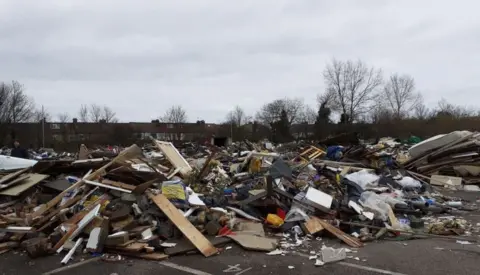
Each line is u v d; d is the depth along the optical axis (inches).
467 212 414.9
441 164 686.5
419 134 1958.7
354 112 2358.5
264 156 561.6
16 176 361.4
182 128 2967.5
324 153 737.0
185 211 309.3
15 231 277.6
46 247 257.6
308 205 338.3
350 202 345.1
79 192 331.6
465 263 237.5
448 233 311.0
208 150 994.7
